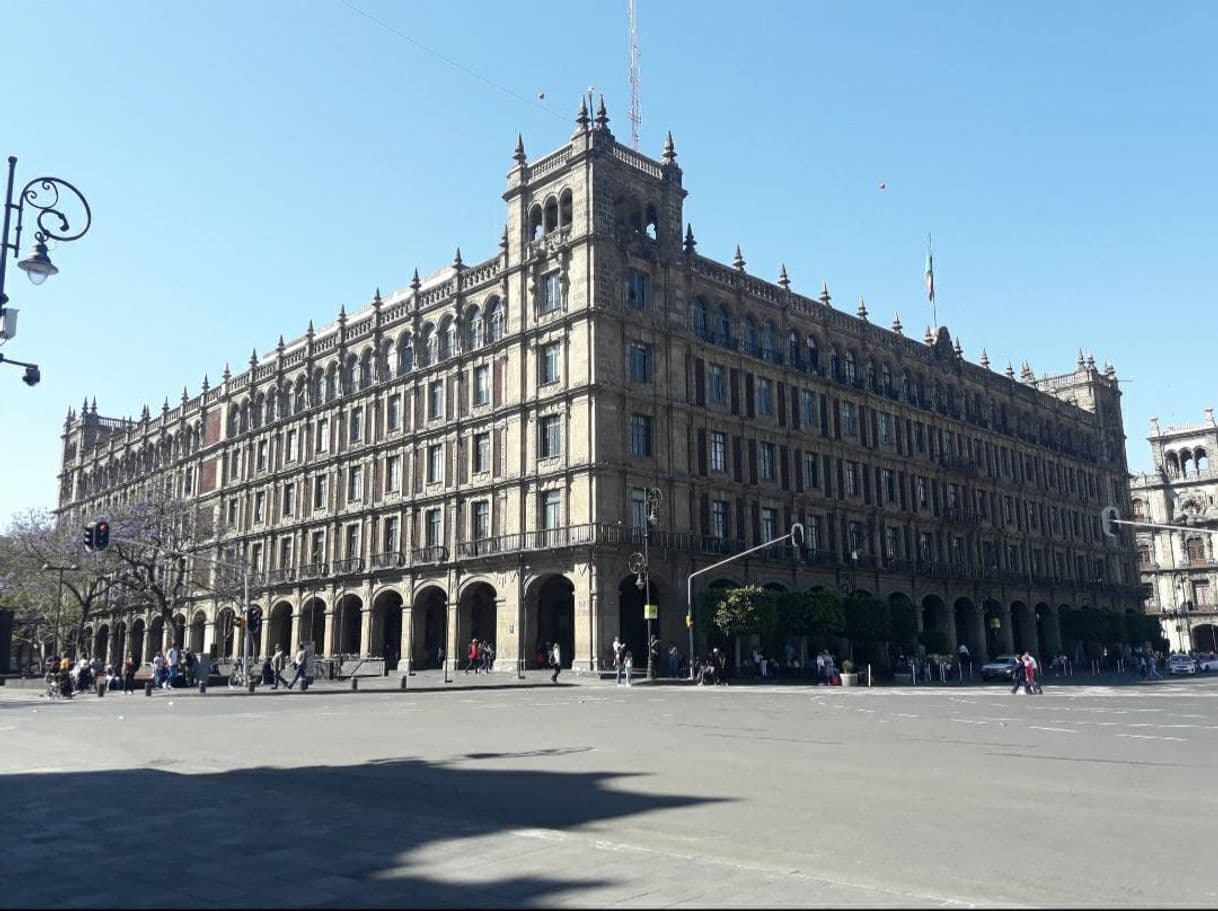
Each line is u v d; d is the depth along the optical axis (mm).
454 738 22922
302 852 9359
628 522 57000
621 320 59125
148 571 68438
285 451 84062
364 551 72312
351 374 78125
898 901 7512
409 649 65625
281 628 81125
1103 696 42219
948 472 83938
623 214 62812
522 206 64250
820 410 73062
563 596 62531
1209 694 43594
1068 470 102750
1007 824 11500
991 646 85438
